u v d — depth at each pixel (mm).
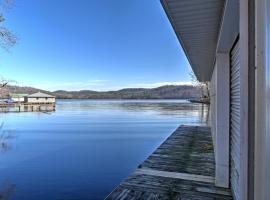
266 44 644
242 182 858
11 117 31578
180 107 50125
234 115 3877
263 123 663
